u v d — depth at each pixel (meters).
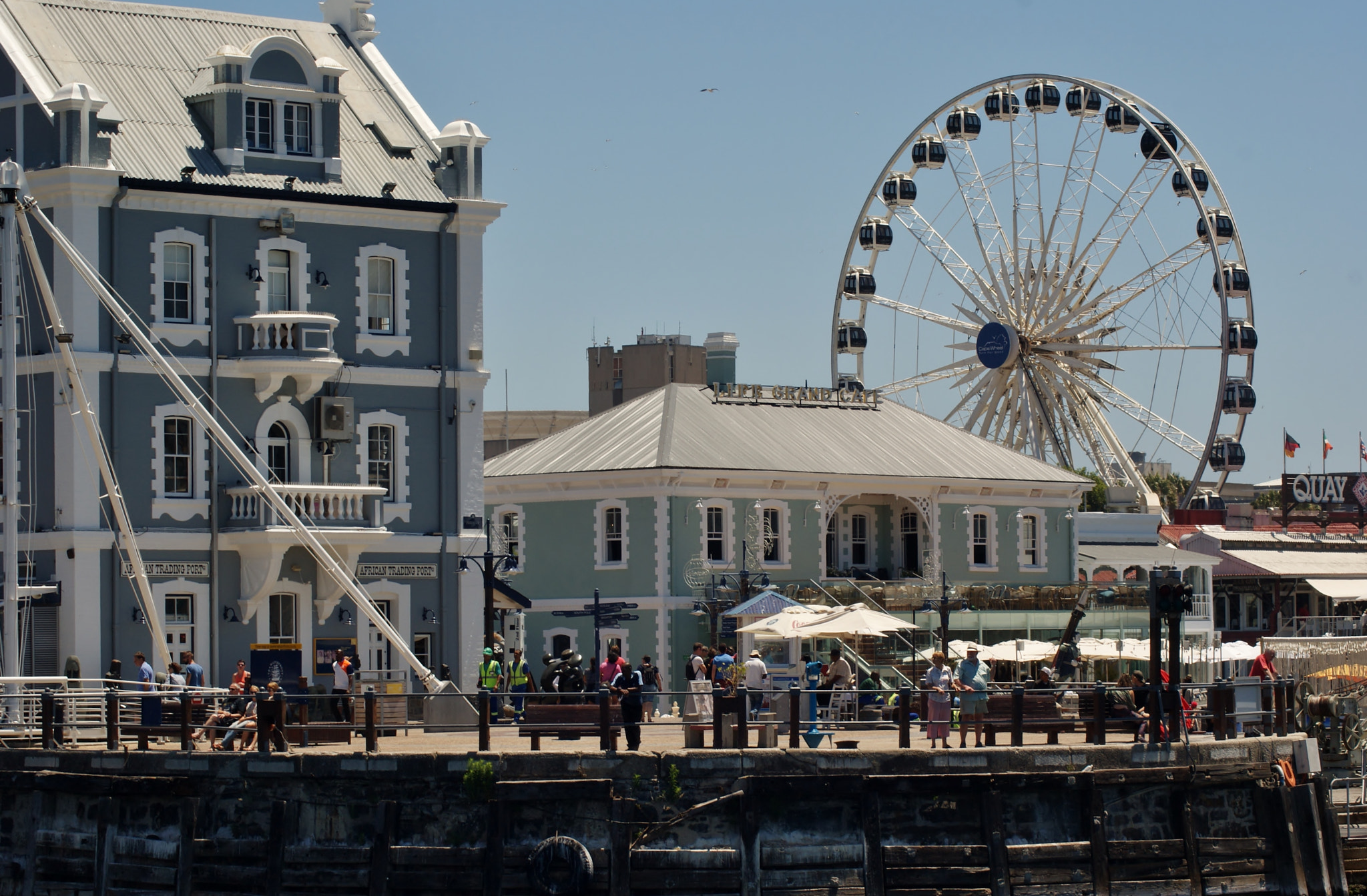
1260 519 147.62
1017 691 44.44
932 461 88.56
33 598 59.69
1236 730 47.38
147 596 55.94
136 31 66.12
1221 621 118.75
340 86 69.94
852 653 74.81
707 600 78.00
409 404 65.44
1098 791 43.09
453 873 41.78
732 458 80.75
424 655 65.19
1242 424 108.31
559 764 41.94
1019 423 113.00
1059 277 112.06
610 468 79.56
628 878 41.53
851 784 42.09
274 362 61.75
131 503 60.28
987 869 42.22
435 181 66.94
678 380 154.00
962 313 115.19
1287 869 44.47
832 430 87.69
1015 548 90.69
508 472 83.12
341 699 47.47
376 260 65.31
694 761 41.94
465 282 66.56
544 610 81.75
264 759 42.84
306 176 64.31
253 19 69.88
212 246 61.91
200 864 42.97
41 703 48.78
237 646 61.66
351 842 42.44
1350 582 114.56
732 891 41.62
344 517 62.78
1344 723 54.41
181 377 61.06
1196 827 44.19
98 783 43.91
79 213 59.59
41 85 61.12
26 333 60.84
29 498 60.81
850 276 112.38
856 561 87.25
